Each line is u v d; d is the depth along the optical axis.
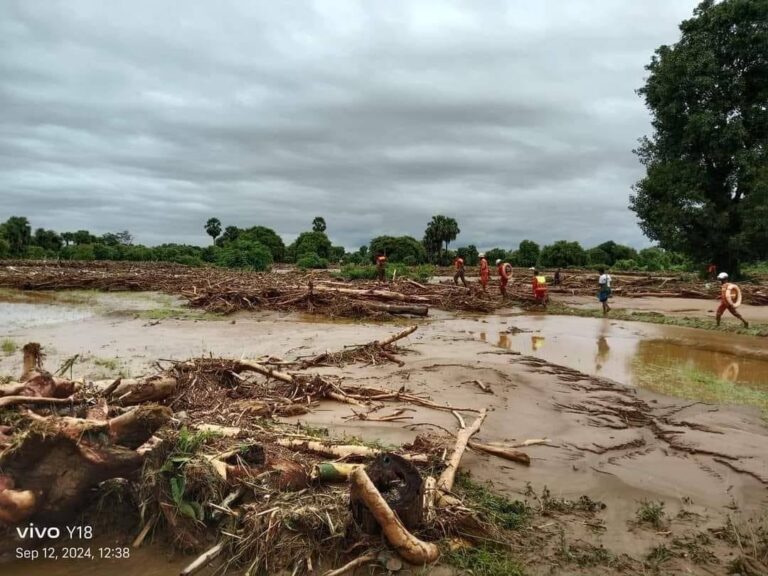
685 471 5.73
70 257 61.56
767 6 32.66
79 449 3.97
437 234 79.38
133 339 13.14
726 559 4.04
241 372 8.92
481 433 6.64
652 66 37.19
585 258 70.75
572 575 3.77
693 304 25.20
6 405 4.72
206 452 4.54
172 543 4.09
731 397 8.78
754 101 34.47
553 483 5.32
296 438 5.32
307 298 20.31
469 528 4.17
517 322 18.44
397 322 18.06
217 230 93.75
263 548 3.82
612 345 13.73
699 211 34.09
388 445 5.86
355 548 3.90
